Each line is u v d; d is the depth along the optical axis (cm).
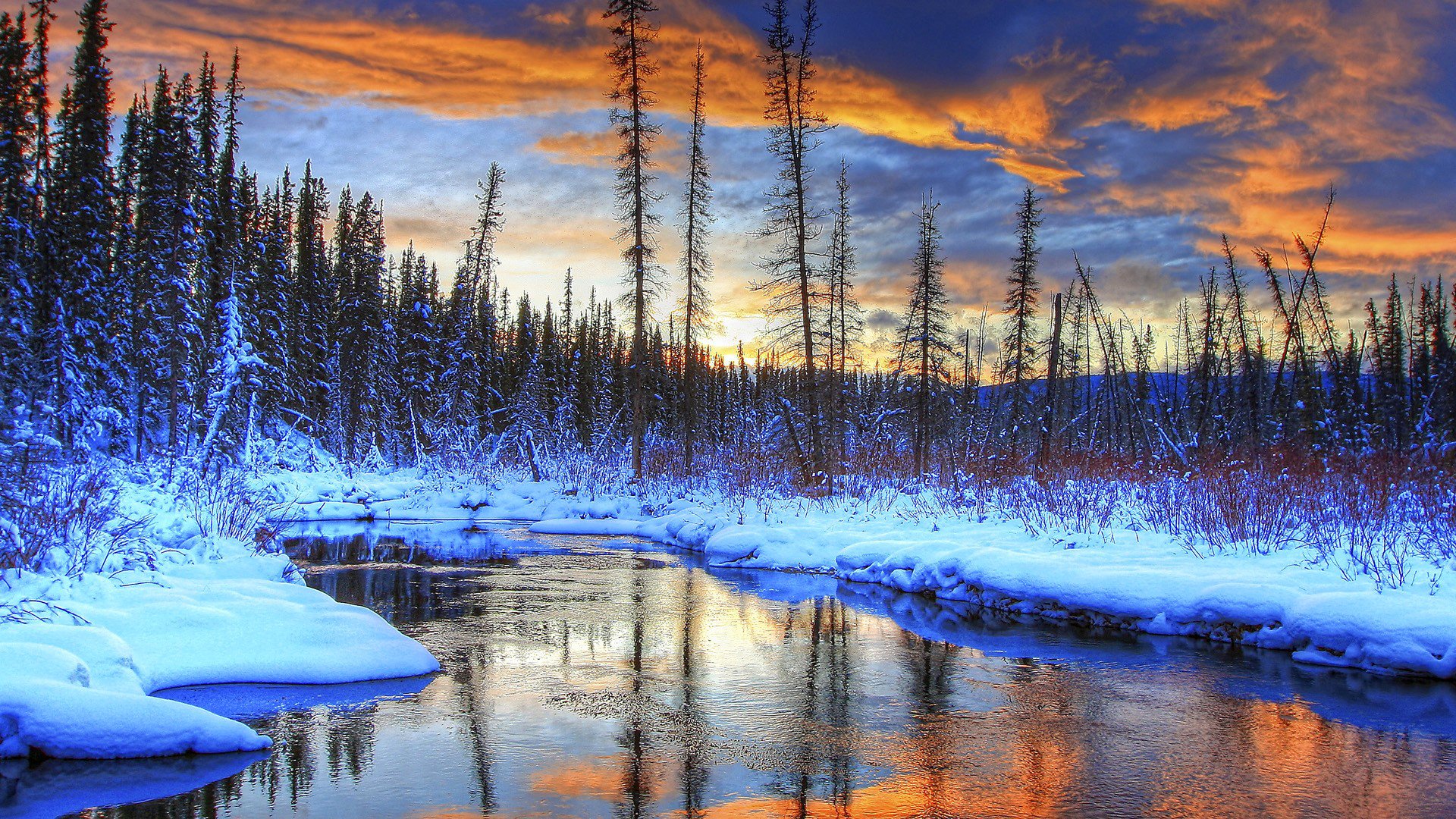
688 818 545
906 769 640
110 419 2814
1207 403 3281
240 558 1280
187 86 3472
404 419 4659
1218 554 1259
